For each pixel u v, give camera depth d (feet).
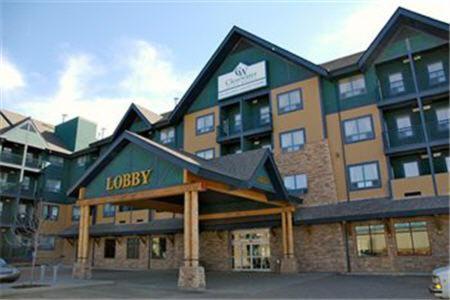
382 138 68.18
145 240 93.25
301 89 78.69
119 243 98.78
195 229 47.16
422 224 61.41
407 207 59.16
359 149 70.08
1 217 104.22
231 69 89.76
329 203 69.31
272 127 79.66
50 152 118.21
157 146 51.90
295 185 73.92
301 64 78.18
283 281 53.78
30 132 112.98
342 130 72.54
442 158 66.13
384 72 73.36
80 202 60.18
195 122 92.68
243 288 46.78
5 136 105.60
